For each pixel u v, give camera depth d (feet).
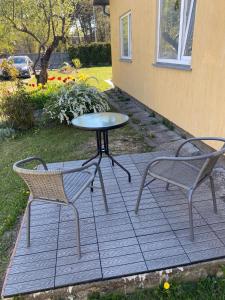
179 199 8.33
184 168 7.43
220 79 10.00
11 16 26.99
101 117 9.98
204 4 10.51
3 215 8.78
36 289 5.68
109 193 8.93
